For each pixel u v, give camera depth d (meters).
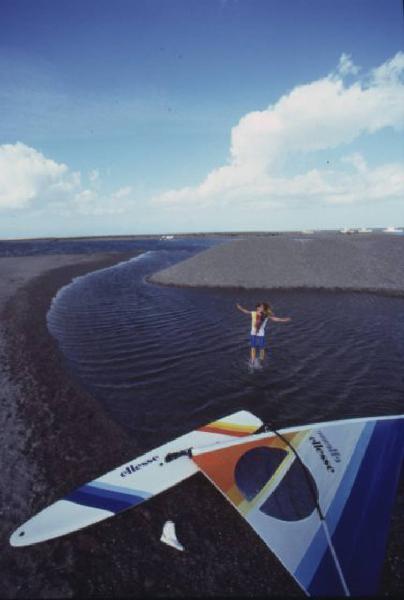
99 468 5.94
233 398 8.26
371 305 17.91
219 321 15.13
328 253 27.36
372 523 4.23
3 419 7.44
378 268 24.17
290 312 16.53
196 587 3.95
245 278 24.69
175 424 7.26
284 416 7.48
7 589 3.93
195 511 5.00
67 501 4.92
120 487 5.18
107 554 4.36
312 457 5.44
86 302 19.58
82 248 77.25
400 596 3.78
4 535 4.63
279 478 5.04
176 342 12.36
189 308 17.86
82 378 9.49
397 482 4.94
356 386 8.80
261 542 4.50
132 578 4.05
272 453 5.57
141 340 12.66
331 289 22.19
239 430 6.49
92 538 4.58
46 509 4.80
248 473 5.15
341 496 4.67
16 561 4.28
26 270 33.31
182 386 8.93
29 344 12.14
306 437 5.91
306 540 4.02
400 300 18.98
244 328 13.99
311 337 12.64
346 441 5.82
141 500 4.96
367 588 3.46
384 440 5.83
